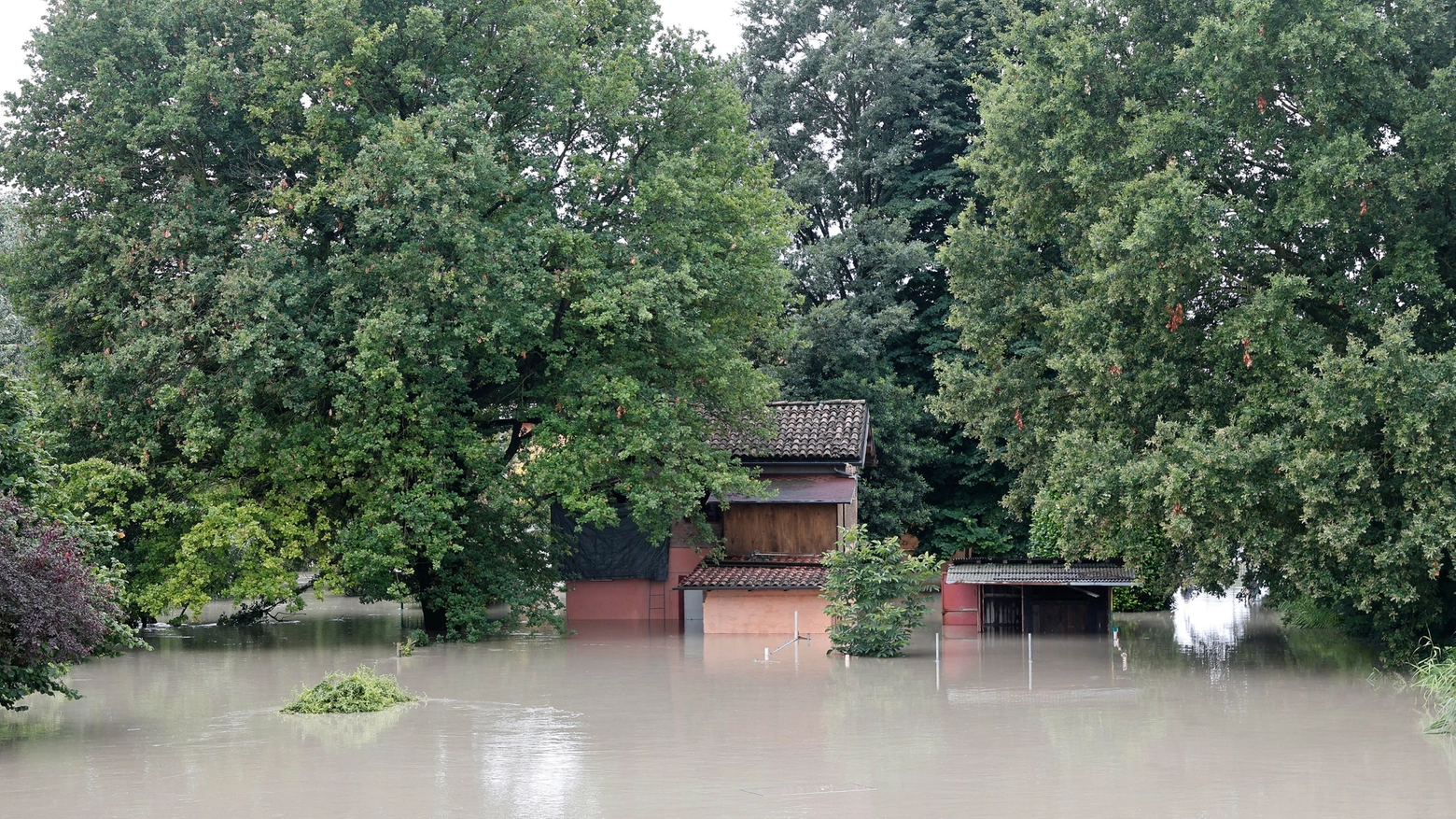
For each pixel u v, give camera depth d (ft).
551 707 66.28
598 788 44.73
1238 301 85.05
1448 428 69.36
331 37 91.91
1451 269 81.56
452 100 94.07
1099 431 89.04
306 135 94.89
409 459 94.17
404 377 97.66
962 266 108.47
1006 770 47.85
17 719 62.54
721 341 104.06
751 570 112.98
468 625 104.22
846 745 53.93
